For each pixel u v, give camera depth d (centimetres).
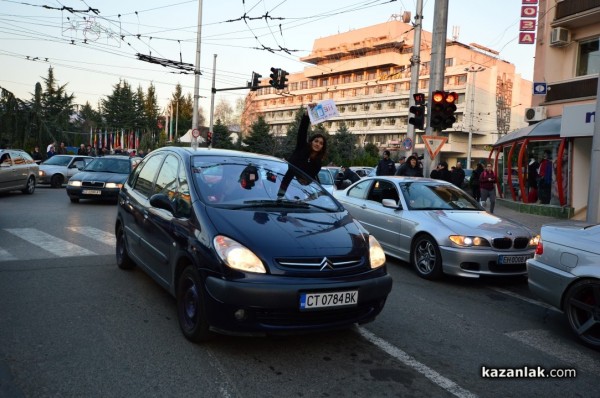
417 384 345
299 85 9038
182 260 411
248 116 9588
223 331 355
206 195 434
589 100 1520
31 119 2177
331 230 415
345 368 364
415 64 1767
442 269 645
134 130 9281
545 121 1638
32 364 343
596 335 438
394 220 748
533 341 452
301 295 351
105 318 441
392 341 425
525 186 1764
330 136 6050
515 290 642
